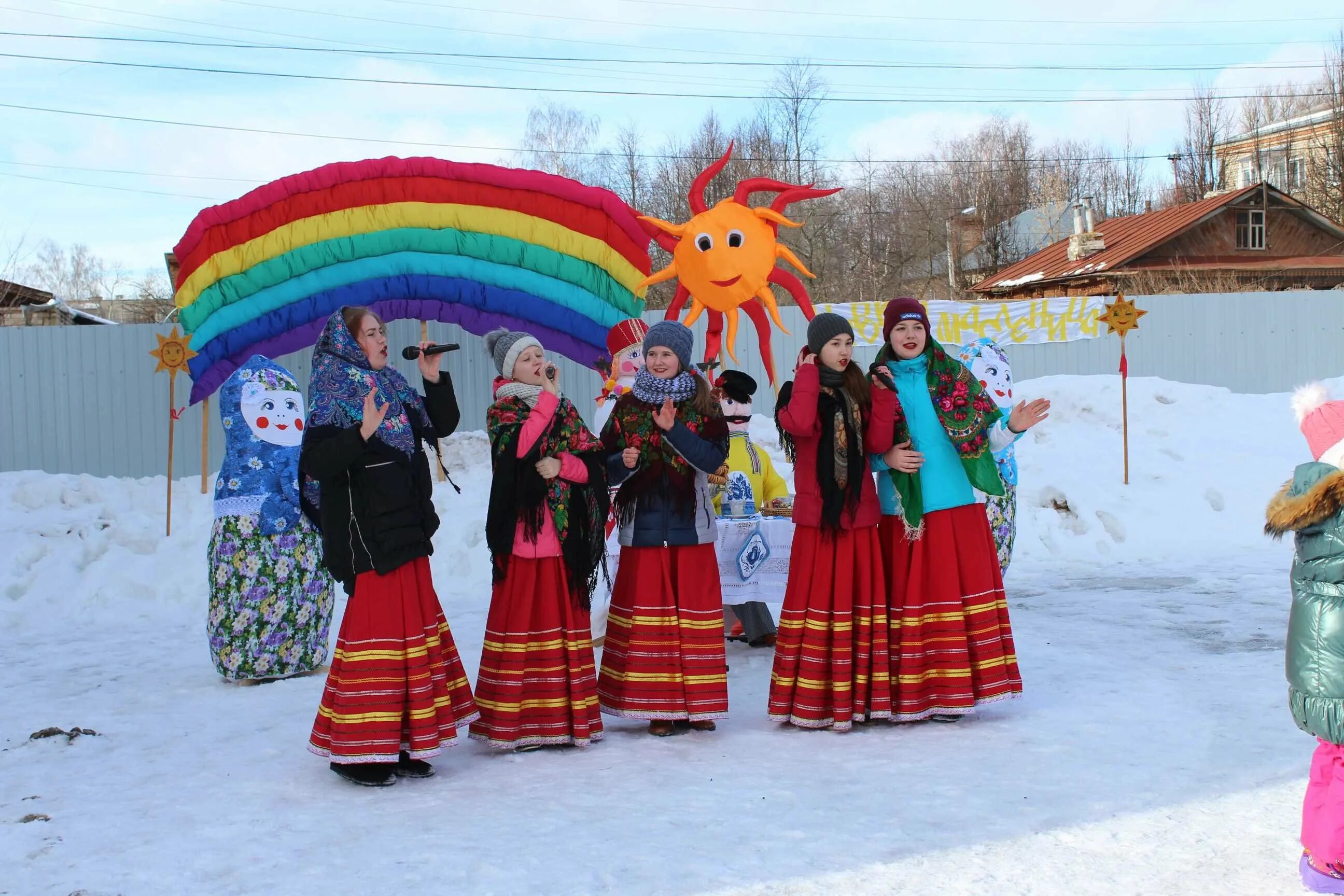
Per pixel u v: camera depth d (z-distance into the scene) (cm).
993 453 551
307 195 1037
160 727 563
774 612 774
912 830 372
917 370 525
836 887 327
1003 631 520
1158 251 3042
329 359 466
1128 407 1347
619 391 721
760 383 1418
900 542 517
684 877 340
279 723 567
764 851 358
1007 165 4594
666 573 516
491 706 498
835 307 1424
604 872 346
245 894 342
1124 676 586
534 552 497
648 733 531
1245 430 1290
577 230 1083
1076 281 3058
